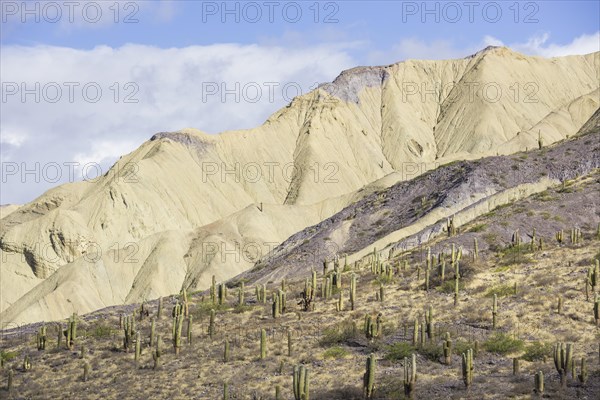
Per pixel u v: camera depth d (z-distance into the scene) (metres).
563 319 56.41
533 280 64.88
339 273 70.25
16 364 60.25
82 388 52.66
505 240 76.94
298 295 70.94
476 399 41.75
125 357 58.56
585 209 82.56
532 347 50.66
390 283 69.62
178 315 63.47
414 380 42.81
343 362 52.16
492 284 65.00
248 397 46.91
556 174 101.81
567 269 66.44
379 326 55.62
